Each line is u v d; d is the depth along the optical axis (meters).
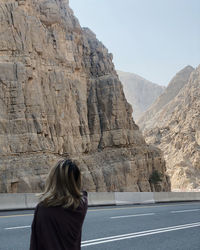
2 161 42.41
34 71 47.88
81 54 59.78
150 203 32.66
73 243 3.60
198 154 109.62
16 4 48.50
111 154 56.41
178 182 102.00
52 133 48.91
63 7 59.50
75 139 52.50
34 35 49.16
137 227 14.84
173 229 14.48
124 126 59.16
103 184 52.50
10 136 44.19
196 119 121.31
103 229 14.07
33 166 43.44
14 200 22.78
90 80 60.31
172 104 150.00
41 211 3.59
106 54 67.06
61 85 51.16
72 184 3.69
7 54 46.53
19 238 11.64
